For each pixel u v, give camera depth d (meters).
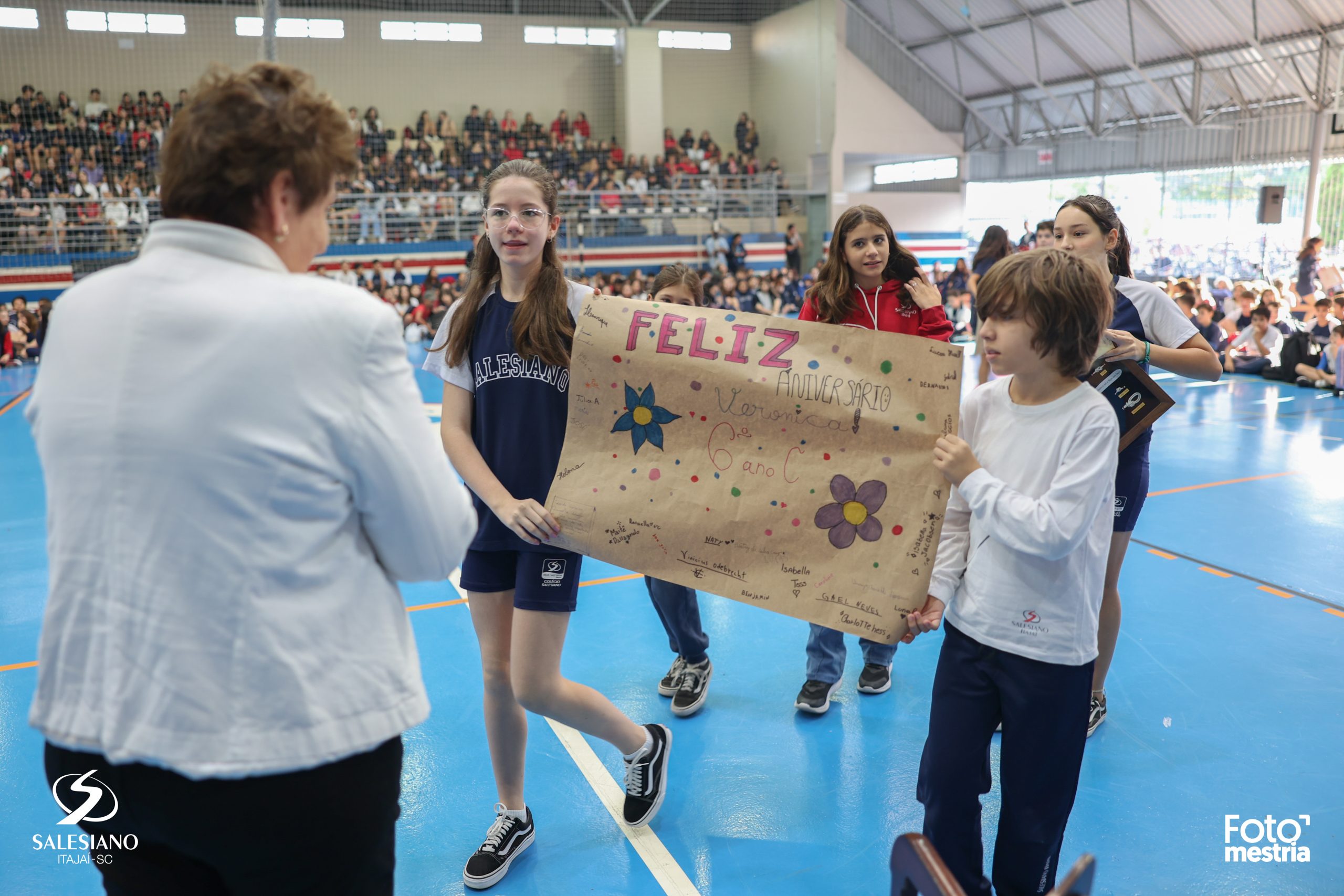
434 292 16.58
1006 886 1.81
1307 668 3.30
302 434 1.00
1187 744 2.80
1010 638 1.73
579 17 22.25
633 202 20.38
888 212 23.00
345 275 16.77
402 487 1.08
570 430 2.08
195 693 0.99
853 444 1.94
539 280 2.07
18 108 17.94
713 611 3.97
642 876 2.24
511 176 2.01
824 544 1.95
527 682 2.11
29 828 2.42
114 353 0.99
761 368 2.00
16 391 10.56
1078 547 1.72
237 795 1.04
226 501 0.98
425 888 2.20
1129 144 20.17
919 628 1.87
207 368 0.97
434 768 2.73
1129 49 18.20
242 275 1.02
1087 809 2.48
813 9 21.70
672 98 23.53
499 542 2.11
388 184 19.36
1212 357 2.59
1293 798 2.52
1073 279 1.64
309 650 1.04
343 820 1.11
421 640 3.65
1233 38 16.48
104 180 17.61
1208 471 6.24
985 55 20.92
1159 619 3.77
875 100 22.02
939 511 1.86
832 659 3.03
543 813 2.50
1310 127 16.44
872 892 2.18
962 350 1.87
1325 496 5.57
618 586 4.27
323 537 1.05
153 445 0.97
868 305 2.88
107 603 1.00
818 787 2.62
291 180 1.07
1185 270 19.47
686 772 2.70
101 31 18.72
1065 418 1.71
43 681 1.06
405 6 20.88
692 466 2.03
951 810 1.78
